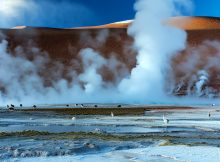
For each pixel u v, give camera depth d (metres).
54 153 14.95
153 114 39.47
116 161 13.71
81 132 21.75
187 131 23.20
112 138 19.34
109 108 52.03
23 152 14.91
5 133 20.72
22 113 40.97
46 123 28.44
